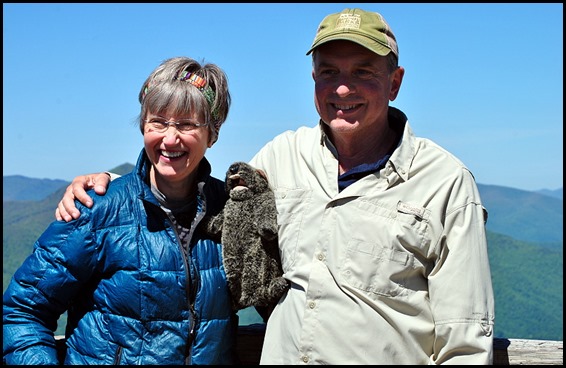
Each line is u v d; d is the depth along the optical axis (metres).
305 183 3.46
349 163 3.50
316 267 3.31
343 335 3.21
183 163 3.26
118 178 3.38
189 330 3.21
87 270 3.20
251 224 3.40
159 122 3.24
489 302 3.22
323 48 3.40
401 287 3.27
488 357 3.15
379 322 3.22
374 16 3.43
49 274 3.17
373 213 3.30
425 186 3.32
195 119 3.23
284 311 3.38
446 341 3.20
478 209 3.29
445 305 3.20
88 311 3.26
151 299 3.16
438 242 3.27
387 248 3.25
